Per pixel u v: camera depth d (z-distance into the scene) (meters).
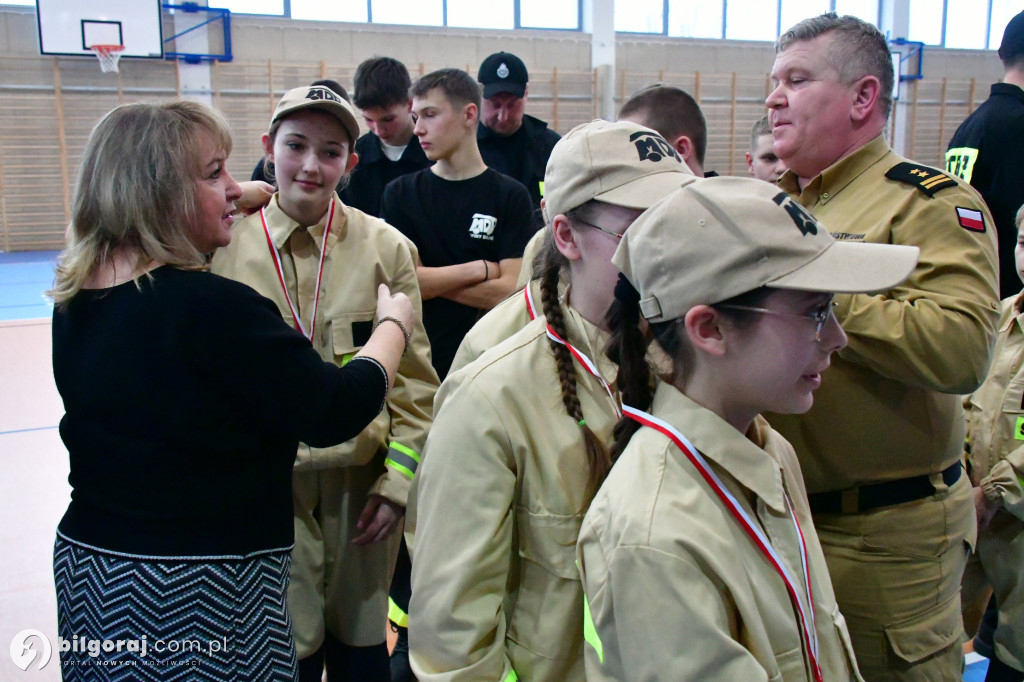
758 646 0.79
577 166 1.00
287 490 1.17
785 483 0.99
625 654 0.79
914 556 1.32
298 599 1.57
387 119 2.74
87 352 1.05
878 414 1.28
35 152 8.94
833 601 0.98
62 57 8.76
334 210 1.60
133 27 8.79
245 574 1.08
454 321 2.26
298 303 1.57
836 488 1.34
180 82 9.14
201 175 1.11
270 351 1.07
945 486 1.35
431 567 1.00
